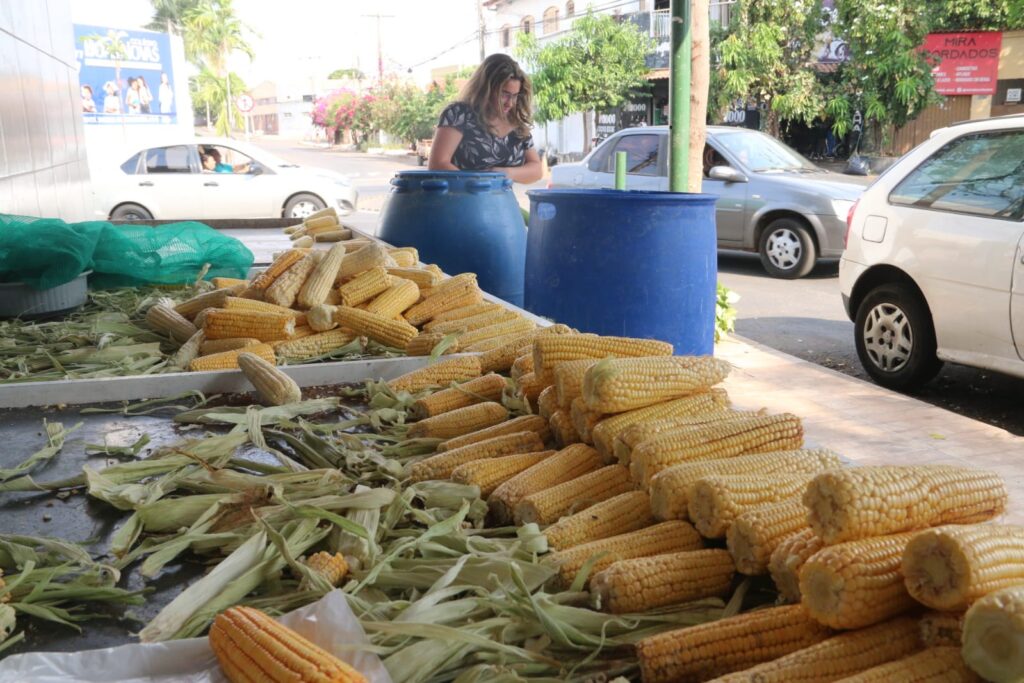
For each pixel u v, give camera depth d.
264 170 14.87
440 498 2.15
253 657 1.41
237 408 2.89
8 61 6.09
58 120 7.78
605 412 2.28
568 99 22.16
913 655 1.37
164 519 2.01
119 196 14.04
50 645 1.59
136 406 2.98
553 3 31.97
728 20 19.39
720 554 1.79
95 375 3.29
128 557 1.86
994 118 5.90
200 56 60.72
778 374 6.99
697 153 7.89
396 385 3.12
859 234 6.68
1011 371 5.64
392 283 3.98
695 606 1.72
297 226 7.40
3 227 4.05
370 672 1.46
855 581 1.42
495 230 5.84
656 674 1.49
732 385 6.62
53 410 2.96
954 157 6.08
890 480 1.56
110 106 23.86
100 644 1.60
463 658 1.58
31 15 6.85
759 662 1.51
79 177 8.72
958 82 18.05
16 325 3.96
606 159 12.69
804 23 17.09
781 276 11.52
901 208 6.33
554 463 2.24
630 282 4.62
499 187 5.96
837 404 6.16
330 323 3.70
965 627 1.28
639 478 2.06
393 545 1.95
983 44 17.64
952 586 1.34
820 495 1.54
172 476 2.22
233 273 5.20
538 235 4.95
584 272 4.67
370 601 1.74
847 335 8.54
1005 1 16.47
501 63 6.04
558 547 1.91
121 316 4.11
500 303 4.38
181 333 3.81
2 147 5.84
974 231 5.75
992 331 5.69
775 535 1.71
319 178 15.07
